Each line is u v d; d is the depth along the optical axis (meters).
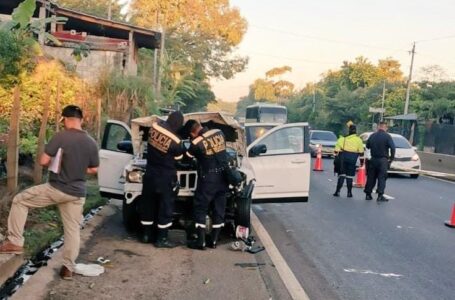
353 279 6.22
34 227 6.97
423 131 34.25
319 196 13.20
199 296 5.29
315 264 6.80
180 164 7.50
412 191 15.39
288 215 10.31
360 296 5.62
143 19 53.12
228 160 7.27
